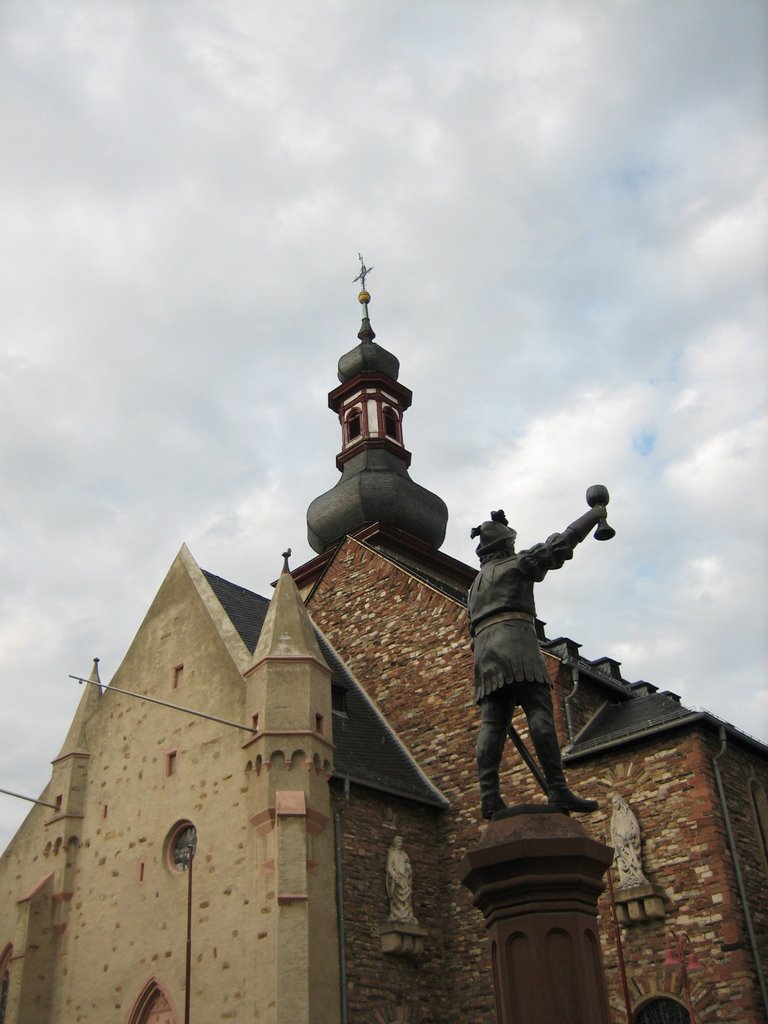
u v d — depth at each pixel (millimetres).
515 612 12227
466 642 31688
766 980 22859
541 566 12250
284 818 23500
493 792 11781
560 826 11047
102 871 27344
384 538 41844
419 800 28078
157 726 28141
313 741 24797
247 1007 22078
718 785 24812
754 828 25641
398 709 32344
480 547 13086
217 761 25828
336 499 45594
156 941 24922
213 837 24891
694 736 25094
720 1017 22203
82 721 30297
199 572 30141
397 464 47781
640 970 23656
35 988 26562
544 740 11695
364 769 27984
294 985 21688
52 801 29406
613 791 25984
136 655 30156
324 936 22781
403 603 34375
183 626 29234
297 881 22844
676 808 24703
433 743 30766
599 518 11969
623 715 28156
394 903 25625
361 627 35250
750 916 23422
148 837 26594
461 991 26094
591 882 10805
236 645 27328
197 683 27641
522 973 10414
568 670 28719
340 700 31203
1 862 30344
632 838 24828
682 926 23469
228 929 23375
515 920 10641
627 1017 21516
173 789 26609
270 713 24906
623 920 24141
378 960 24594
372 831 26359
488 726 12086
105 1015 25094
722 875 23312
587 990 10180
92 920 26812
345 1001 23094
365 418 48969
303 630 26500
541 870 10680
